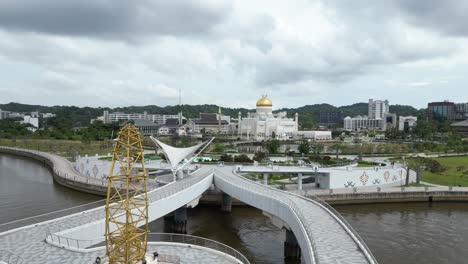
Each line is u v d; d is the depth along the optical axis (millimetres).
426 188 118500
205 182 95188
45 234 54906
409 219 98125
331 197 110562
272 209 71625
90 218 61594
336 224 59938
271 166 122812
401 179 133125
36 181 141250
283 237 82938
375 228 89688
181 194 77250
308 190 116125
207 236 83062
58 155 198375
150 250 51781
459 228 90062
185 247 53031
